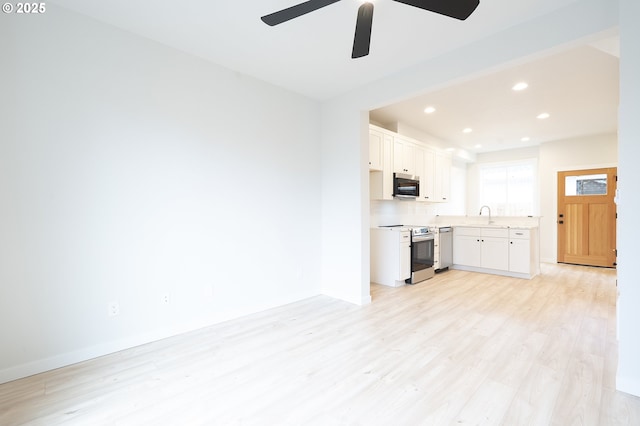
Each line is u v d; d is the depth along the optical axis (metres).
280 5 2.10
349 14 2.18
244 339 2.59
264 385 1.91
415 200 5.33
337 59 2.86
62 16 2.13
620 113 1.81
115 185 2.36
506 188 7.09
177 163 2.69
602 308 3.35
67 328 2.16
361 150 3.53
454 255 5.64
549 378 1.96
